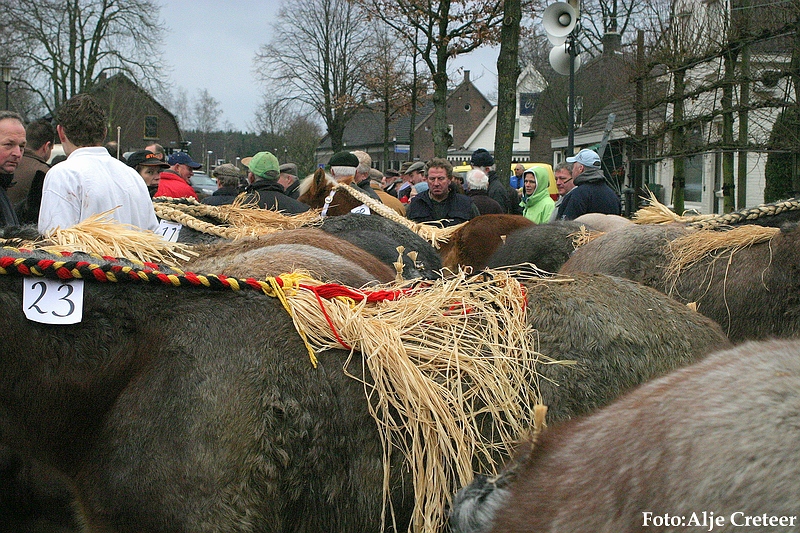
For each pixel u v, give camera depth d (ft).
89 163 12.85
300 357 7.84
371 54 118.21
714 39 34.73
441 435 7.78
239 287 8.20
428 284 9.88
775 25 31.63
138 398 7.65
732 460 3.92
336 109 128.98
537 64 123.95
